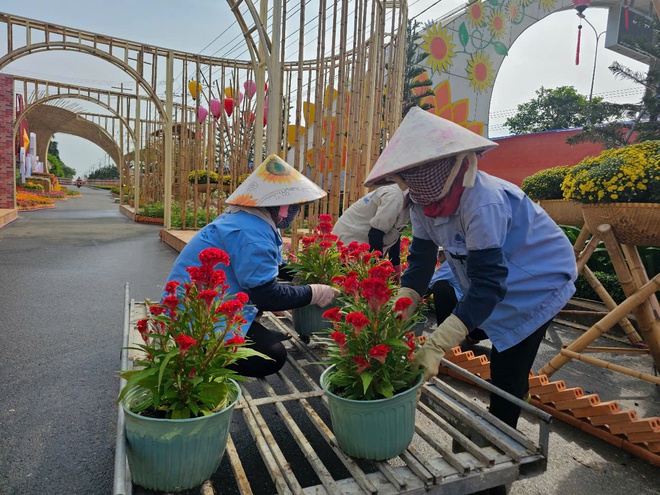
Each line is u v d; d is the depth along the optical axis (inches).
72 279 239.0
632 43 281.9
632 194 102.5
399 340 65.7
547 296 80.6
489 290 70.5
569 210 146.4
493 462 62.4
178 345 59.9
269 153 201.3
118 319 172.1
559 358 111.2
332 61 192.9
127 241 397.7
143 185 766.5
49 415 100.7
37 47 400.2
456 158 68.3
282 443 89.9
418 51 518.3
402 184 74.8
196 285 63.8
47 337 150.6
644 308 105.8
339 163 195.5
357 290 72.0
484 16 563.5
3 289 213.3
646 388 121.3
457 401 81.6
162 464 59.1
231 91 412.2
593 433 95.3
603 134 289.3
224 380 66.4
